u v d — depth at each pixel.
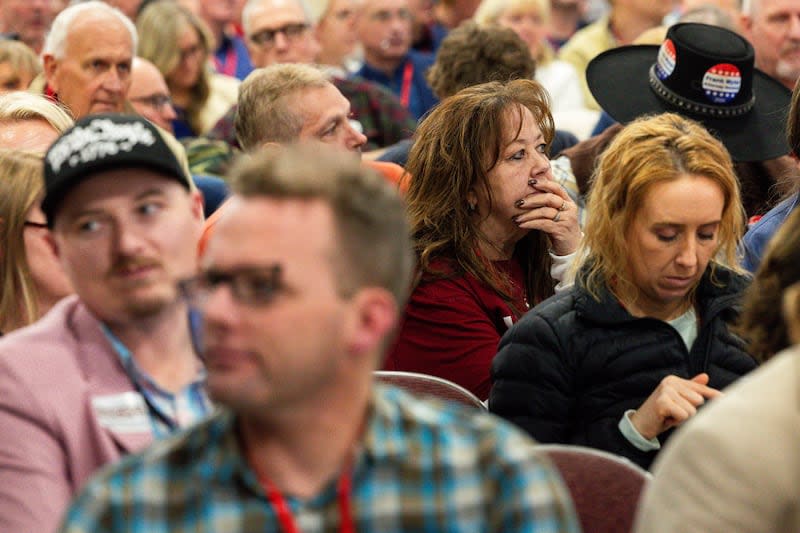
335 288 3.24
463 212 7.16
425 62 15.91
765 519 3.53
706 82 8.92
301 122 8.26
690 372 5.84
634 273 5.75
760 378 3.66
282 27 14.30
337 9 17.38
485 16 15.31
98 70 10.26
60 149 4.15
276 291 3.21
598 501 4.81
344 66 17.50
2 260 5.69
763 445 3.52
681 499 3.61
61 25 10.30
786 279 4.30
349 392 3.30
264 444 3.30
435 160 7.19
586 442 5.83
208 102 13.82
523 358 5.84
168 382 4.43
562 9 19.23
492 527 3.32
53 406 4.27
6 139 6.99
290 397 3.24
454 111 7.17
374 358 3.34
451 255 7.18
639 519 3.78
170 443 3.30
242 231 3.24
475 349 7.06
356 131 8.45
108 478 3.25
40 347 4.36
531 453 3.37
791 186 8.66
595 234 5.80
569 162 8.97
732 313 5.91
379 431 3.33
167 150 4.23
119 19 10.38
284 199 3.26
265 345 3.21
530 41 15.07
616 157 5.74
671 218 5.54
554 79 15.12
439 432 3.34
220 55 17.30
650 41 10.49
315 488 3.30
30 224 5.63
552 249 7.28
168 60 13.49
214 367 3.24
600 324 5.80
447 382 5.85
